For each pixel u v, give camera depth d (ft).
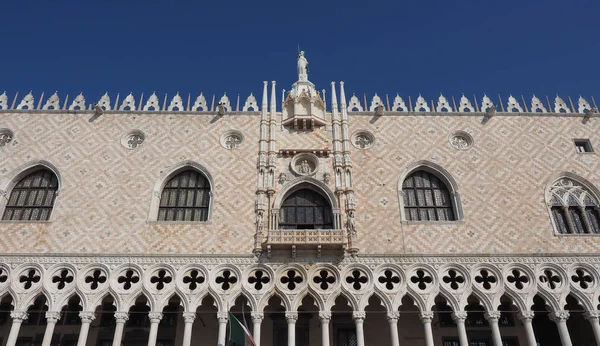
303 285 86.79
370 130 104.94
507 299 96.84
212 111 107.34
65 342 93.76
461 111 108.27
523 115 107.86
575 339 99.30
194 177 100.89
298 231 88.63
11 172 98.12
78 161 99.60
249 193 96.43
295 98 108.06
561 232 94.27
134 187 96.73
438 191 99.91
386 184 97.71
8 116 105.50
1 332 94.63
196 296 85.56
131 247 89.61
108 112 106.32
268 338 93.91
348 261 88.84
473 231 92.43
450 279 88.89
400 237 91.45
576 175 100.01
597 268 89.04
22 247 89.20
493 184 98.17
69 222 92.12
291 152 100.99
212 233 91.45
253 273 88.17
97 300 84.74
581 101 110.73
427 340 82.74
